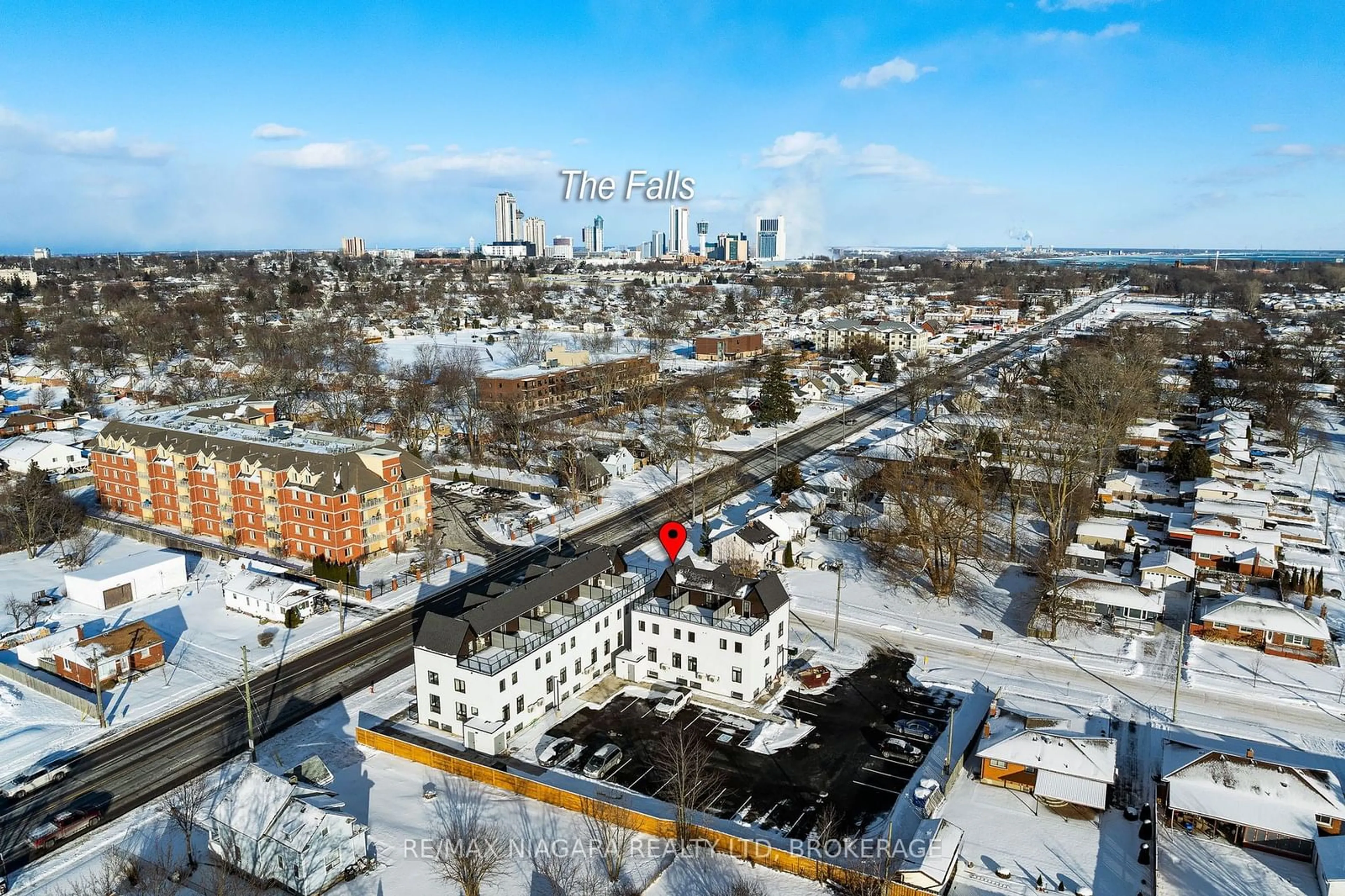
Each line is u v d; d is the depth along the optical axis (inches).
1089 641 3582.7
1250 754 2492.6
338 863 2192.4
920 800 2509.8
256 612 3791.8
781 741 2851.9
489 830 2388.0
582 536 4813.0
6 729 2923.2
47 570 4343.0
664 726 2945.4
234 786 2340.1
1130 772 2682.1
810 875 2201.0
